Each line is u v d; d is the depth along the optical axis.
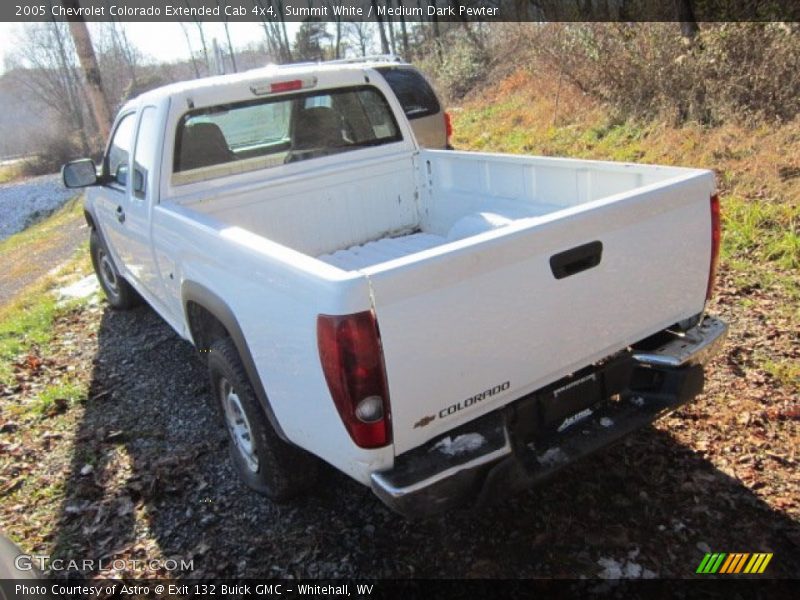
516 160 3.91
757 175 6.88
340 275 2.13
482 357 2.38
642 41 9.61
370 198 4.62
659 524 2.88
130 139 4.38
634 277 2.72
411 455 2.38
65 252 12.12
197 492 3.48
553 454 2.63
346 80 4.42
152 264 4.12
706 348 2.88
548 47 11.88
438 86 20.06
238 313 2.83
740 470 3.12
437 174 4.62
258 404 3.01
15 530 3.35
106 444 4.03
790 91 7.79
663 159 8.06
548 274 2.46
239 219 4.12
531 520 2.98
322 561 2.91
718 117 8.31
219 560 2.99
